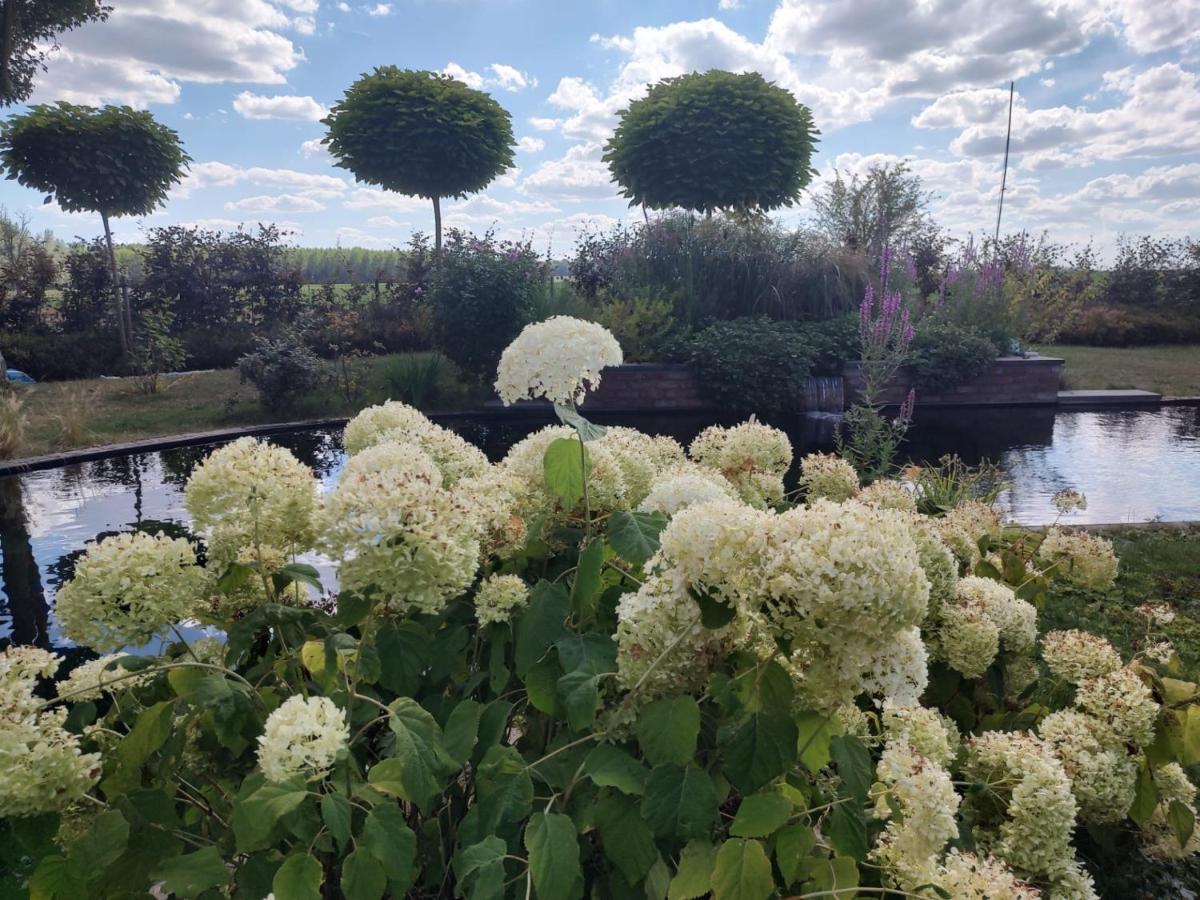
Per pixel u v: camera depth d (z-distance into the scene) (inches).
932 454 366.3
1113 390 514.3
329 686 53.4
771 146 675.4
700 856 48.1
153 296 669.9
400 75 728.3
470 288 467.8
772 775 45.9
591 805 51.6
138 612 57.6
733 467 98.0
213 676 54.4
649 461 86.2
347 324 572.7
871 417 327.3
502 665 62.0
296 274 721.0
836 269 538.0
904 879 52.0
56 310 654.5
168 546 60.8
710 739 56.6
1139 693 76.5
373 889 45.8
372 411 96.2
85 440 374.0
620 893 53.2
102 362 610.9
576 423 63.5
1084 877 66.7
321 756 43.0
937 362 475.5
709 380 461.7
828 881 49.4
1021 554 119.5
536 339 67.5
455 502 56.8
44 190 600.4
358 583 53.7
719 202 692.1
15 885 57.5
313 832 48.2
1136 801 78.0
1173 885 82.4
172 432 402.0
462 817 64.7
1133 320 783.1
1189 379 560.7
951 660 83.4
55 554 228.7
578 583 59.2
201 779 64.2
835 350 478.6
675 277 538.6
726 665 54.4
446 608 65.7
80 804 54.4
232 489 62.9
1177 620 162.2
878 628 44.2
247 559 69.1
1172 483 313.6
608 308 500.4
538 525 70.5
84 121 590.2
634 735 55.1
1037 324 587.5
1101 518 268.7
